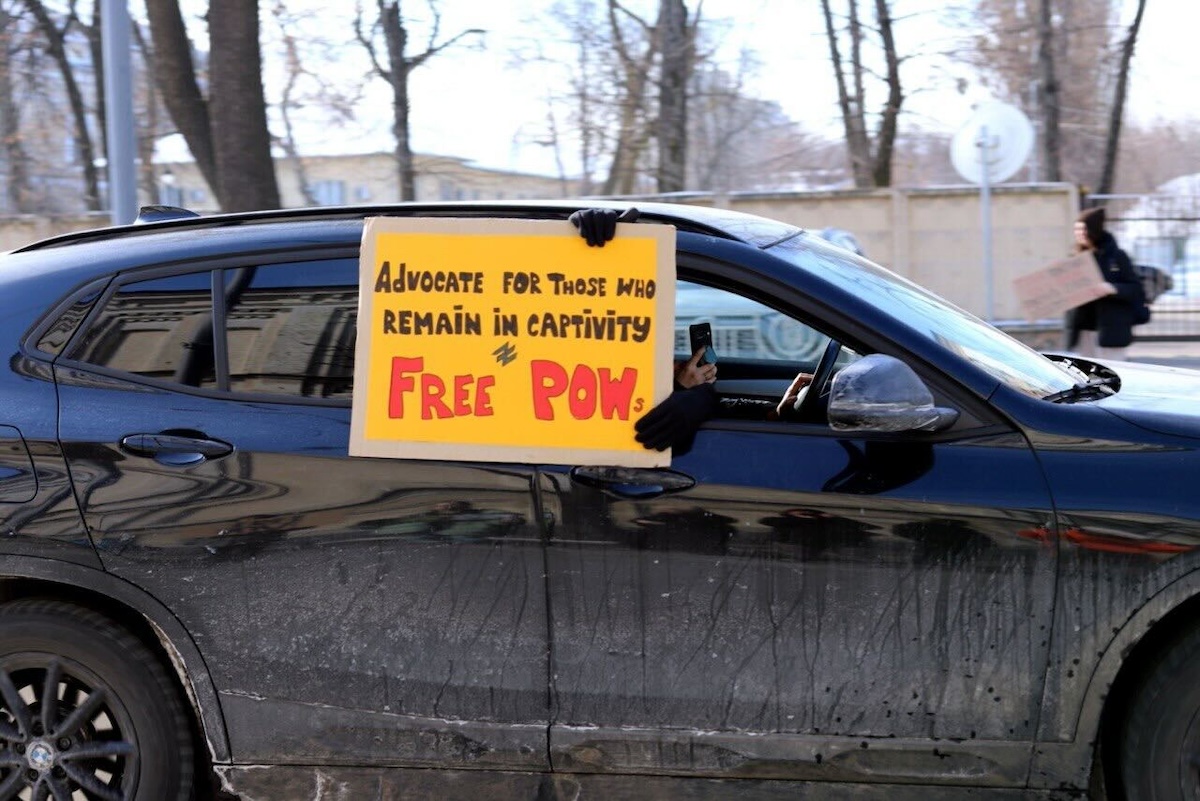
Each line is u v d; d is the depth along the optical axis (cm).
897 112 2028
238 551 304
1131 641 283
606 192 1956
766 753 295
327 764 310
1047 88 1948
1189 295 1445
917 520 286
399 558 300
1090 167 2553
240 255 321
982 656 287
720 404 363
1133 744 288
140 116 2133
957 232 1532
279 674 307
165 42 1493
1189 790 283
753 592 290
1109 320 831
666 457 293
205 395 312
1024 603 285
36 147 2209
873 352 301
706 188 2047
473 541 297
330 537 301
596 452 295
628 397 297
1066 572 283
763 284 305
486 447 298
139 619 321
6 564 307
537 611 296
